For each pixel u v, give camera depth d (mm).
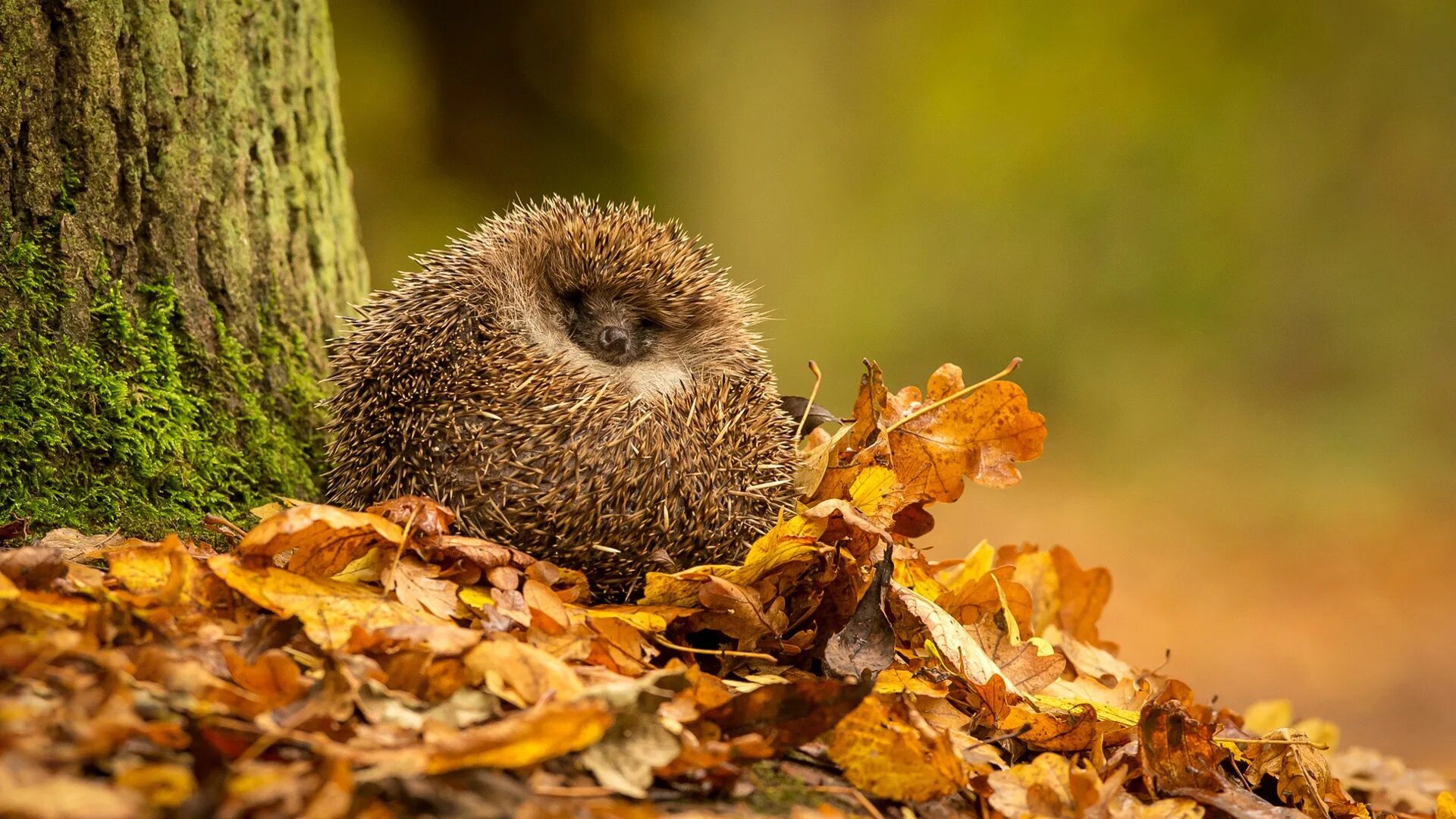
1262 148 17906
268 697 2490
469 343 3451
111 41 3918
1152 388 16953
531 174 14773
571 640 2957
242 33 4410
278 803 1993
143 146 4035
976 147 17594
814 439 4262
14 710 2084
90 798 1820
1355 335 17328
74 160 3883
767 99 15273
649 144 14852
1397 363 17047
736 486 3498
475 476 3330
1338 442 15883
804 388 15117
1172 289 17734
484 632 2854
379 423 3504
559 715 2258
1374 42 17703
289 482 4395
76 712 2129
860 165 16422
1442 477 15047
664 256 3826
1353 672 10258
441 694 2633
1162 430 16391
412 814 2121
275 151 4605
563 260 3736
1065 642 4410
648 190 14883
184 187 4156
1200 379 17094
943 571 4676
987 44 17672
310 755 2291
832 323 15773
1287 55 17891
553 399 3363
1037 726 3246
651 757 2469
